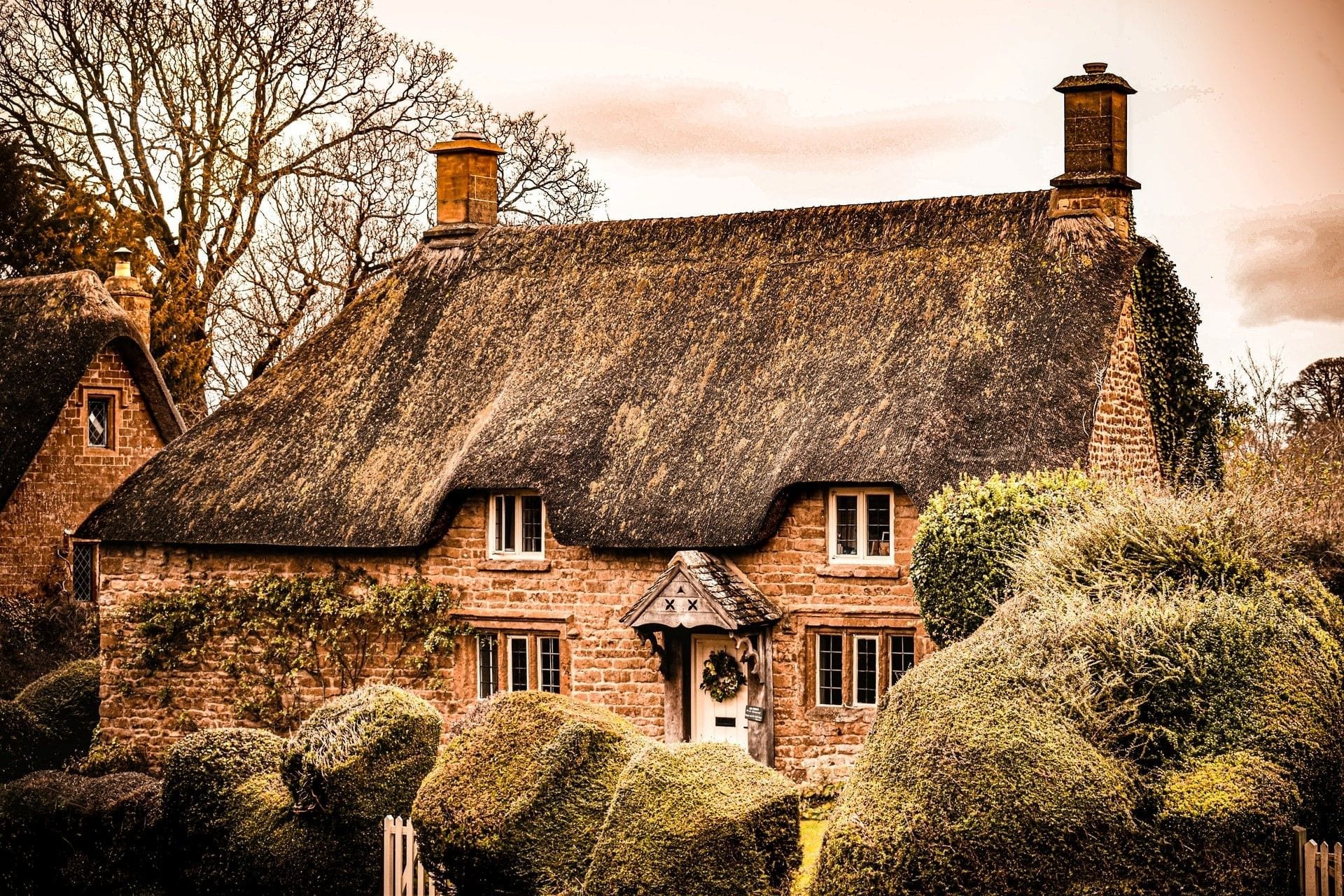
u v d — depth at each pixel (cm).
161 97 4162
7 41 4144
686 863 1324
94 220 4194
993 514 1955
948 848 1245
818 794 2195
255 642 2673
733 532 2270
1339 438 2573
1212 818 1239
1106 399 2298
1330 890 1241
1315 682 1403
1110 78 2430
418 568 2564
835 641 2308
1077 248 2380
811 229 2605
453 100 4388
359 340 2867
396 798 1650
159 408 3697
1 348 3525
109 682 2775
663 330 2570
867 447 2233
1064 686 1337
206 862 1772
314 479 2653
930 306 2397
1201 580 1541
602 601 2420
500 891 1462
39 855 1931
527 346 2669
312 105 4266
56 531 3497
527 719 1529
